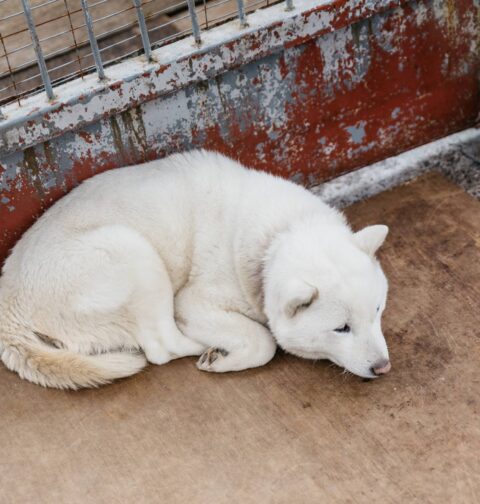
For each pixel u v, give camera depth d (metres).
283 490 2.35
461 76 2.94
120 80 2.57
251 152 2.83
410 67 2.87
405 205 2.88
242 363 2.53
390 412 2.45
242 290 2.55
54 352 2.51
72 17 2.94
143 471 2.39
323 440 2.41
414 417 2.43
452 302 2.63
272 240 2.51
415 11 2.79
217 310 2.56
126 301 2.52
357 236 2.47
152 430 2.46
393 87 2.88
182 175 2.62
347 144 2.92
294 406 2.48
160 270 2.55
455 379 2.49
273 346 2.54
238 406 2.49
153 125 2.68
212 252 2.57
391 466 2.36
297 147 2.86
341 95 2.83
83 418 2.49
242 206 2.57
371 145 2.95
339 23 2.70
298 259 2.43
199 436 2.44
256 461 2.39
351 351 2.41
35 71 2.77
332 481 2.35
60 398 2.53
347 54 2.78
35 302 2.52
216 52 2.62
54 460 2.43
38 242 2.54
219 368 2.53
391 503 2.31
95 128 2.63
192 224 2.58
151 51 2.62
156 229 2.57
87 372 2.50
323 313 2.39
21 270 2.54
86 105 2.57
